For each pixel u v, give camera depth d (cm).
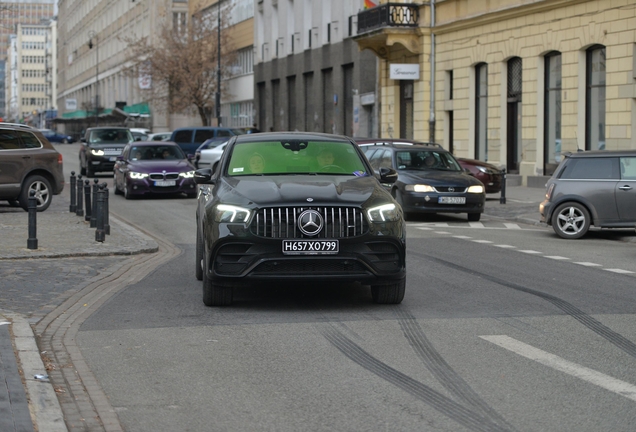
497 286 1112
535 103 3111
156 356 750
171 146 2886
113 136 3934
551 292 1066
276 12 6075
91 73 12375
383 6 3816
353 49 4750
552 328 852
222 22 7119
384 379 673
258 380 673
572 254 1462
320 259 892
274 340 805
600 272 1245
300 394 634
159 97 7444
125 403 616
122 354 759
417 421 570
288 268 897
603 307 965
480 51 3428
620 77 2677
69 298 1032
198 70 6956
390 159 2159
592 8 2783
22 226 1811
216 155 3788
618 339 805
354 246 897
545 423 563
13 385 614
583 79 2877
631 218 1705
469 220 2141
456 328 852
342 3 4881
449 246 1571
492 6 3328
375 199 925
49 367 712
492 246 1576
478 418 575
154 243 1535
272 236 891
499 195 2888
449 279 1170
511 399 617
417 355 746
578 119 2889
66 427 543
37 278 1167
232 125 7350
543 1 2997
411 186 2056
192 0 8094
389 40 3791
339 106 4972
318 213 892
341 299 1014
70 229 1764
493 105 3362
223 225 906
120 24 10325
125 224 1897
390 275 918
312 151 1058
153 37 8456
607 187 1716
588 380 666
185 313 937
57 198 2748
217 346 784
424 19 3788
